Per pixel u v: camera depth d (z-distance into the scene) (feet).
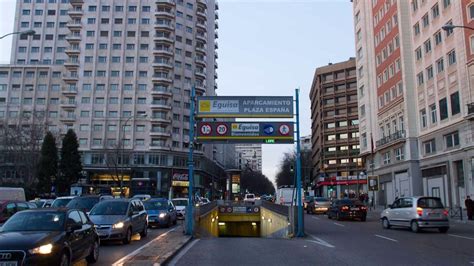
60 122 292.61
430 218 65.87
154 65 298.15
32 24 319.47
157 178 286.05
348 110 323.57
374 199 193.06
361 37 206.18
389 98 174.09
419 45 151.02
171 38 310.86
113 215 52.60
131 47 301.43
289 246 49.16
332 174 327.67
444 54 131.75
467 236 59.93
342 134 325.83
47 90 296.71
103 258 39.93
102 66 297.74
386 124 178.19
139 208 60.54
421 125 150.00
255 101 66.23
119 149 229.25
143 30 304.30
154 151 289.53
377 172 189.98
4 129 181.88
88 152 287.07
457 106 124.47
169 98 301.63
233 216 122.83
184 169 301.22
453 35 126.31
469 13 118.01
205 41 337.11
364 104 202.28
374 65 192.54
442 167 134.72
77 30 304.30
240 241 56.49
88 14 304.09
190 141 66.18
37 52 315.58
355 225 86.02
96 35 300.61
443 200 133.80
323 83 338.34
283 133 65.51
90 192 279.90
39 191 208.23
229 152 472.85
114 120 291.79
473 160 115.14
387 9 176.14
